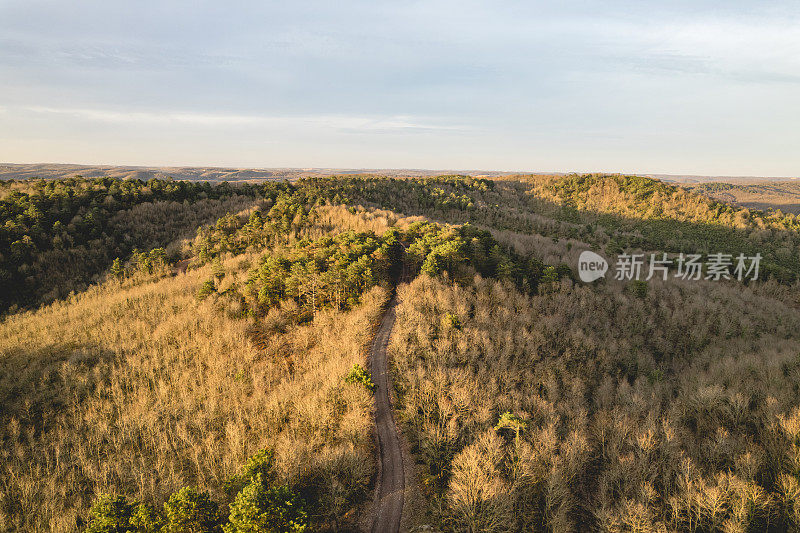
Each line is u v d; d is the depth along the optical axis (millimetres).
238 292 105250
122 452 62469
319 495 49656
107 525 41750
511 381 73125
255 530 39344
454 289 99562
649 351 102500
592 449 55781
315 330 89438
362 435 57062
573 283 124250
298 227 165750
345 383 66562
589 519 48000
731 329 112562
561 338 92625
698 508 44625
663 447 53438
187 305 103250
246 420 65812
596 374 85250
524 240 177500
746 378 78250
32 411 71438
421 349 77625
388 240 128125
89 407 72375
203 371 80625
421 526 46688
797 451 50531
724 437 56531
